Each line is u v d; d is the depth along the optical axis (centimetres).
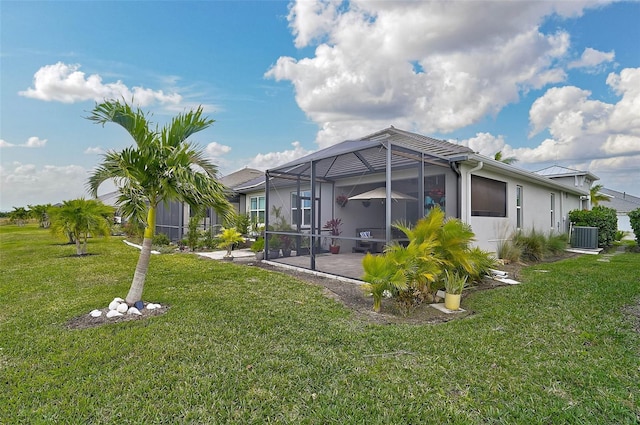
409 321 441
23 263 924
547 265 863
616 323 408
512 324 414
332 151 826
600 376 285
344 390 269
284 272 812
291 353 335
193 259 1009
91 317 441
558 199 1386
